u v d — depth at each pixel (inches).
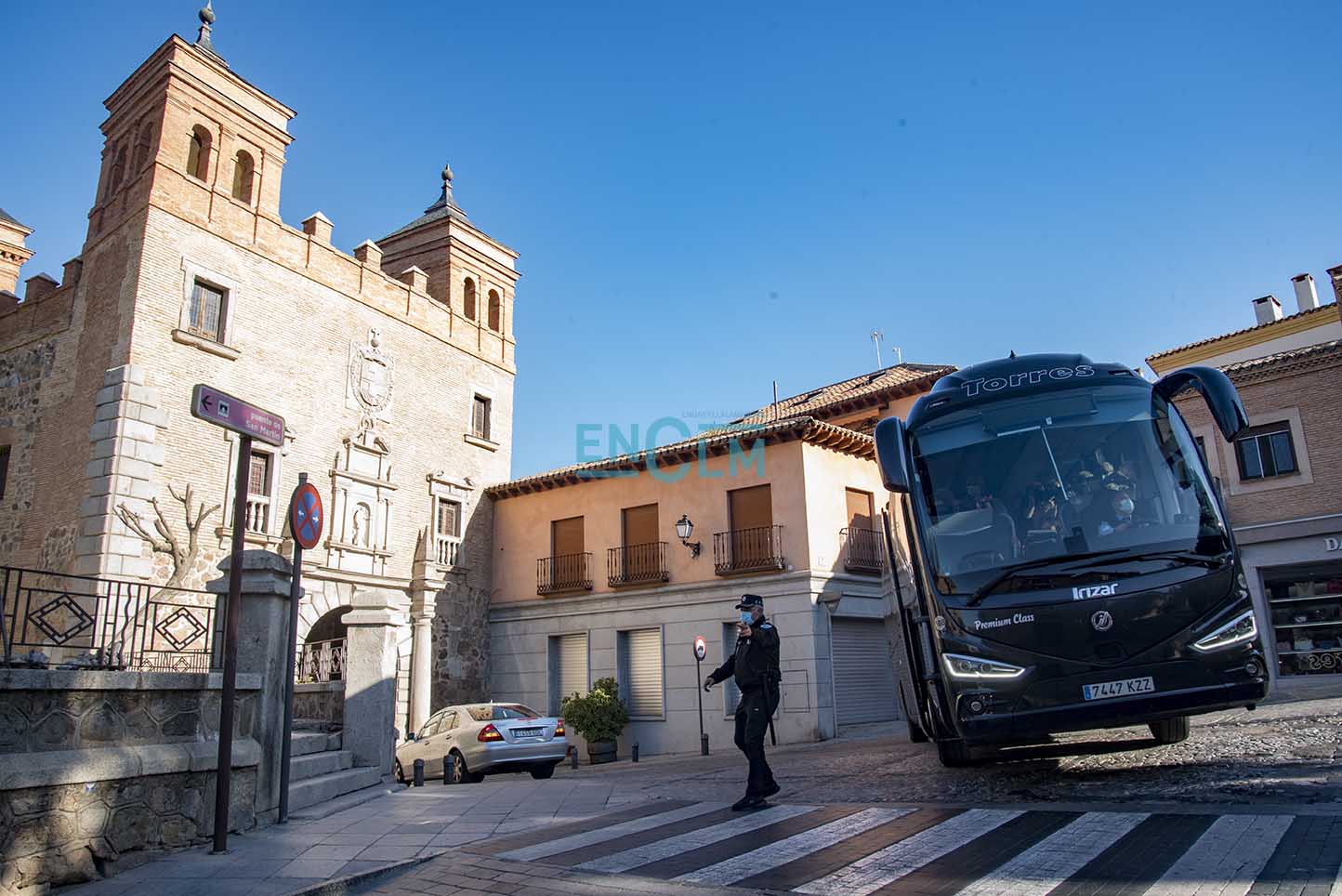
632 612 903.1
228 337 776.3
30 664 272.7
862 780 341.7
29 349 797.2
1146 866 176.2
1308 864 165.9
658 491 912.9
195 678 285.9
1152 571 246.7
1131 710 239.1
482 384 1065.5
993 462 282.7
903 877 185.9
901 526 374.0
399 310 962.1
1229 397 257.8
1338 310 807.7
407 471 941.8
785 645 798.5
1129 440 273.9
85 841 239.1
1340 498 743.7
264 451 794.8
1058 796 260.1
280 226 842.2
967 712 255.0
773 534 819.4
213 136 793.6
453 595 973.8
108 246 760.3
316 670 742.5
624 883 201.2
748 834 243.8
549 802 345.4
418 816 325.4
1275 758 283.0
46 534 714.8
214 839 266.5
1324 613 751.1
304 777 385.1
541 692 957.8
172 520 708.7
